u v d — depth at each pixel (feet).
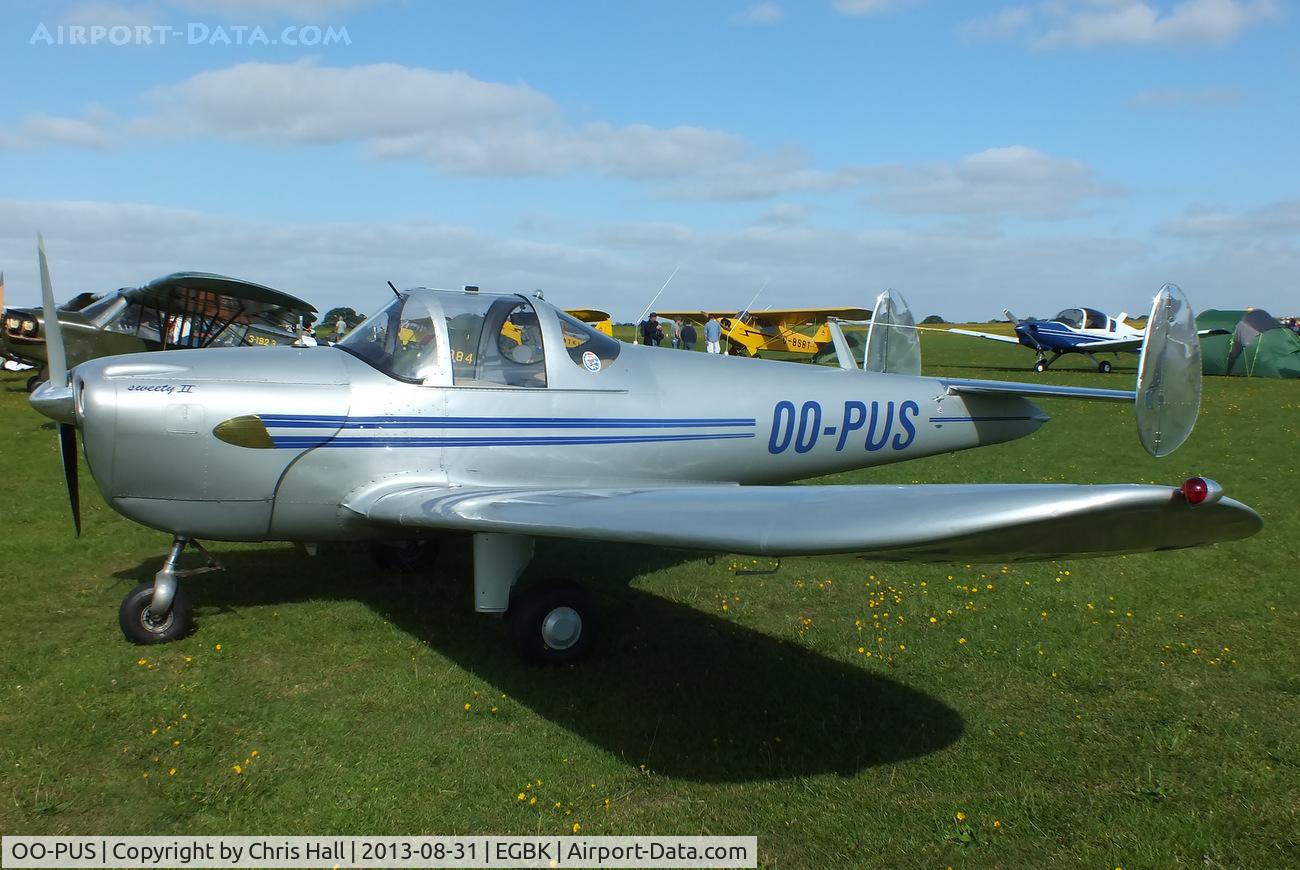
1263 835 9.53
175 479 14.56
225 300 40.19
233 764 10.82
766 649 14.90
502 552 13.97
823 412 19.61
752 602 17.34
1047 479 30.63
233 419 14.52
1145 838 9.43
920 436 21.34
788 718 12.28
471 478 15.83
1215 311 82.07
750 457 18.80
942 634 15.62
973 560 9.86
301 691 12.98
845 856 9.12
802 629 15.83
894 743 11.57
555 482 16.51
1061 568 19.54
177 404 14.37
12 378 62.39
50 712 12.10
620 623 16.07
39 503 25.12
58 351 16.76
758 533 9.56
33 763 10.73
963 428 21.91
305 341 43.78
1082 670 13.98
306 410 14.84
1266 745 11.48
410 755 11.10
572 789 10.35
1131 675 13.79
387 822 9.66
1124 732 11.87
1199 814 9.89
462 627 15.80
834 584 18.48
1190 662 14.30
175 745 11.23
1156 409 20.22
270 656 14.32
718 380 18.47
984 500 8.41
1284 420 44.34
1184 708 12.58
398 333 15.84
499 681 13.46
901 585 18.45
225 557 20.02
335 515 15.40
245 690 12.99
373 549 18.95
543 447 16.33
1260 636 15.44
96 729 11.63
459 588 18.07
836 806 10.03
